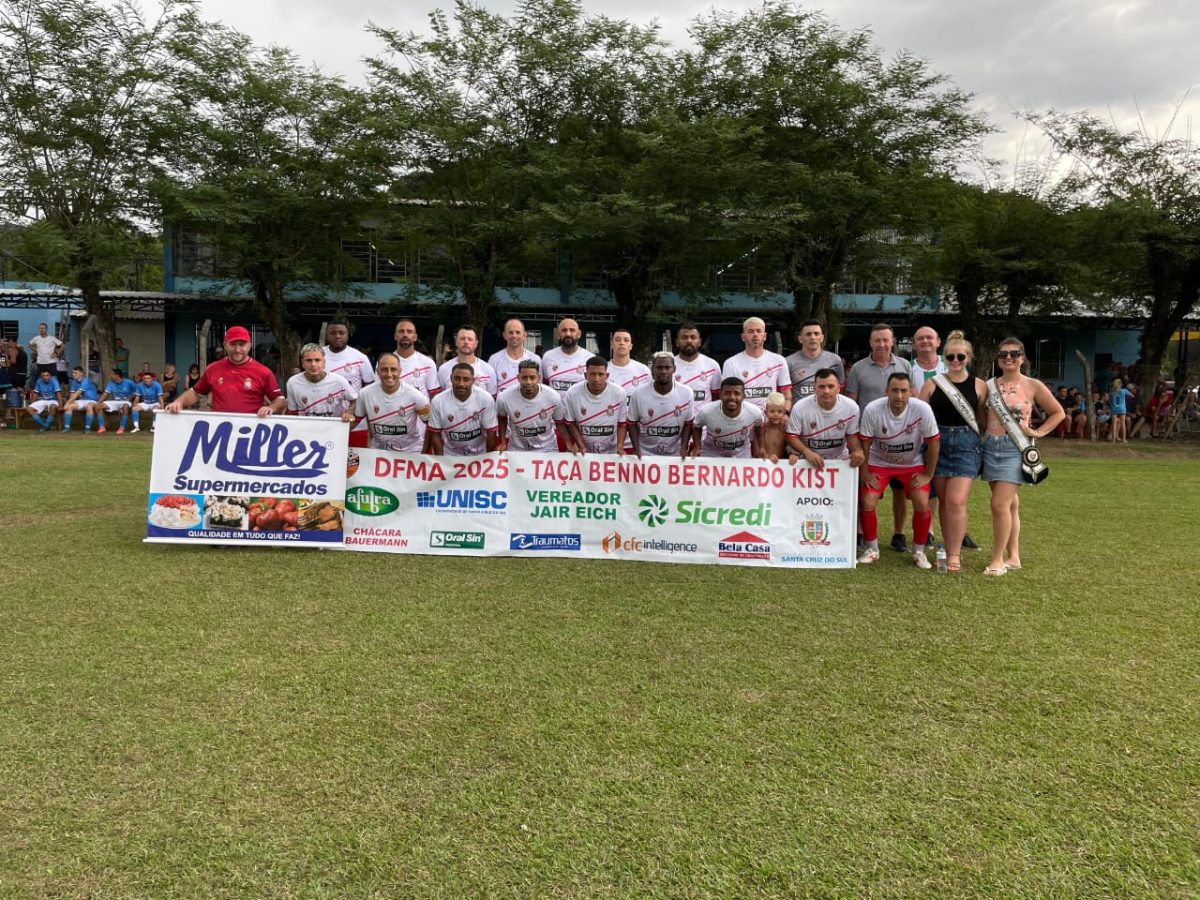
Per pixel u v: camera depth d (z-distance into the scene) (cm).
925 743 322
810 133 2152
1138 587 571
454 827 260
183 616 467
